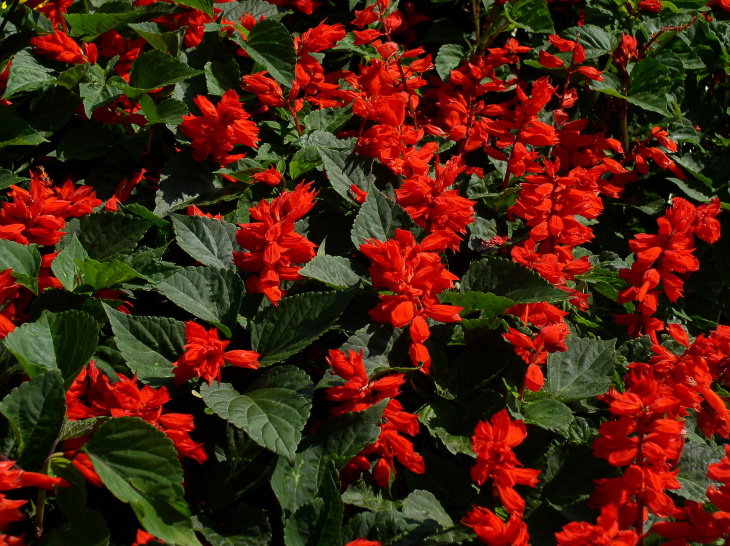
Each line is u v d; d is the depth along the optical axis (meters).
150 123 0.78
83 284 0.66
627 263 0.84
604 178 0.89
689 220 0.67
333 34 0.80
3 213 0.65
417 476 0.64
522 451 0.65
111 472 0.54
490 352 0.69
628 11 0.95
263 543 0.58
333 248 0.73
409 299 0.61
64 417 0.56
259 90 0.76
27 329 0.58
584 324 0.78
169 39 0.81
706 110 0.96
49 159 0.82
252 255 0.63
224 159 0.75
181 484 0.54
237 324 0.67
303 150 0.77
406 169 0.73
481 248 0.76
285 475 0.59
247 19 0.84
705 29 0.94
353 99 0.80
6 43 0.81
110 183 0.80
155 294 0.72
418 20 0.97
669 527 0.55
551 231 0.69
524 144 0.80
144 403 0.57
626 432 0.55
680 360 0.62
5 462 0.52
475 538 0.59
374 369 0.63
